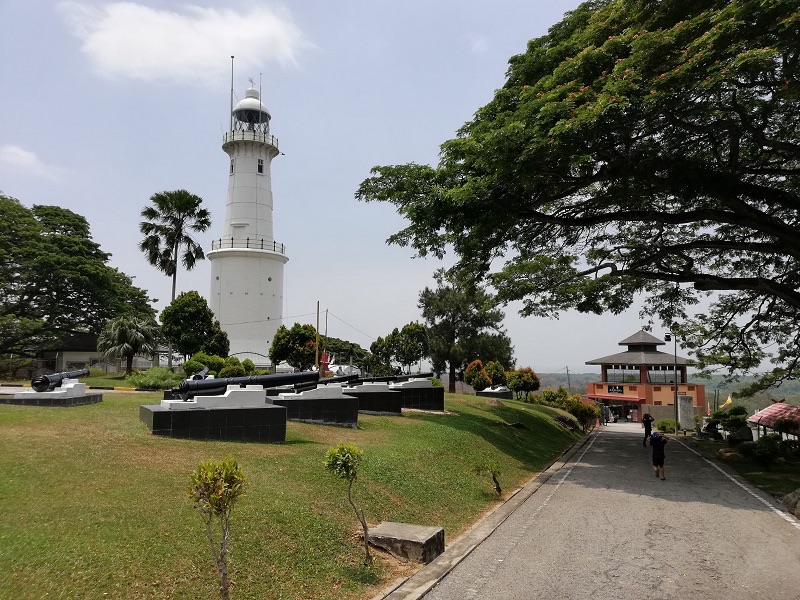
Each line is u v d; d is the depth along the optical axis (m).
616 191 18.03
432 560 8.16
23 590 5.09
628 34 15.38
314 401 16.09
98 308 47.22
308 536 7.71
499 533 9.76
